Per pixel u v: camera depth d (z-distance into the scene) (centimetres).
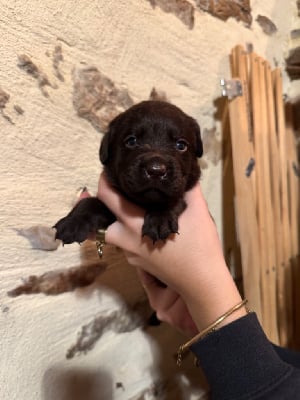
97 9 25
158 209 21
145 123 23
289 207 41
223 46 35
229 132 36
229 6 35
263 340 20
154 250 21
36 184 23
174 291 24
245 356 19
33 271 23
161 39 30
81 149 25
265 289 35
